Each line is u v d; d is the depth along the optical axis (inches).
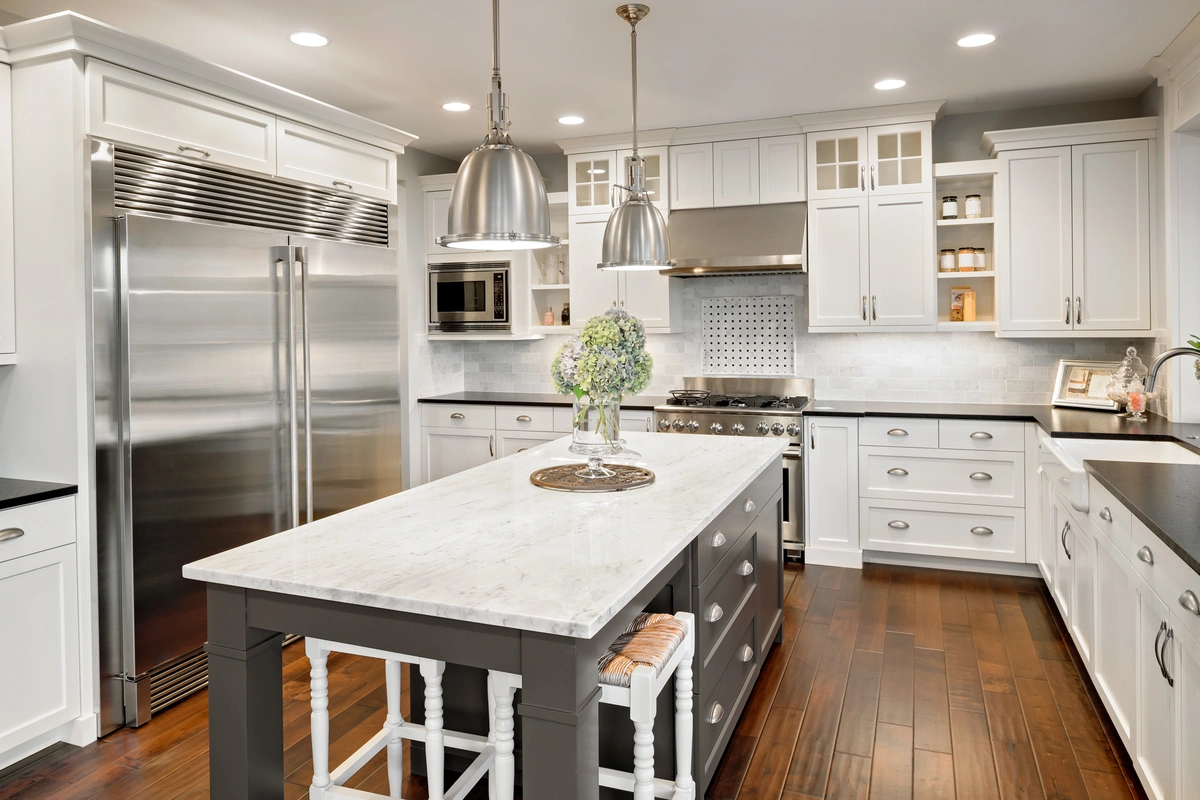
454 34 132.2
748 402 196.9
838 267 187.5
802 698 117.7
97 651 109.9
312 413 139.9
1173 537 71.2
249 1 118.3
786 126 188.4
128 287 109.7
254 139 133.0
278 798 75.0
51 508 104.9
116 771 100.8
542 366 233.3
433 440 222.2
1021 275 176.4
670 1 120.0
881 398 201.0
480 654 62.5
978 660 130.1
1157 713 81.3
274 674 74.2
